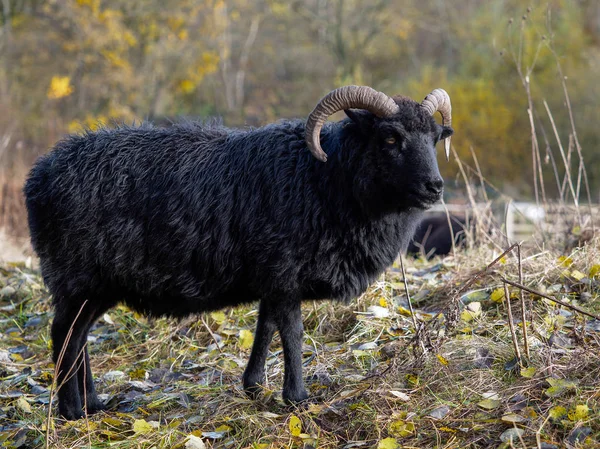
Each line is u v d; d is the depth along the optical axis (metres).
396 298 6.84
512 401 4.55
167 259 5.39
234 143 5.52
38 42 27.45
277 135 5.42
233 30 36.38
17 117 24.05
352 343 6.09
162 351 6.72
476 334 5.67
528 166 24.11
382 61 37.53
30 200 5.60
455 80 27.84
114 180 5.44
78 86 26.17
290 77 37.41
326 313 6.71
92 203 5.41
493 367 5.07
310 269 5.21
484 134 24.58
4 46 27.73
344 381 5.33
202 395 5.55
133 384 5.96
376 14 32.41
